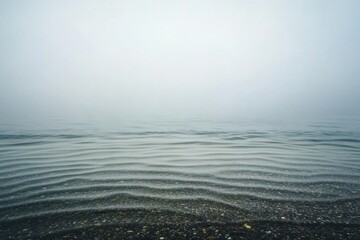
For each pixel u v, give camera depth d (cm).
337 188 757
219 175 904
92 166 1049
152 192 711
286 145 1744
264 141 1977
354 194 703
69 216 552
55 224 516
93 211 579
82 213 568
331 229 504
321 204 629
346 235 481
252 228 507
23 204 618
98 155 1316
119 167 1034
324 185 786
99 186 764
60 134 2322
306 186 773
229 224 523
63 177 867
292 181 828
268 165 1079
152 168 1016
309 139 2102
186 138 2169
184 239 465
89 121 4438
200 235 479
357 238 470
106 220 536
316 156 1305
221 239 466
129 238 466
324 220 542
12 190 724
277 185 782
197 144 1791
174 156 1301
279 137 2259
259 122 4509
